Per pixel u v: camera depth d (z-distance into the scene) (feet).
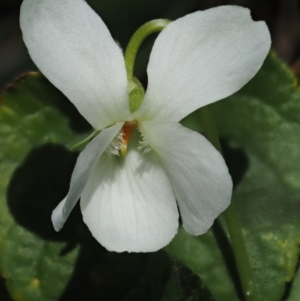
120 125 0.19
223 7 0.18
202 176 0.19
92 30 0.18
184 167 0.19
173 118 0.19
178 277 0.22
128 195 0.20
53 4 0.18
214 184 0.19
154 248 0.19
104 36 0.18
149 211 0.20
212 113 0.22
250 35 0.18
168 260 0.22
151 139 0.19
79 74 0.19
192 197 0.19
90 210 0.19
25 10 0.18
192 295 0.22
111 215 0.20
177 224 0.20
